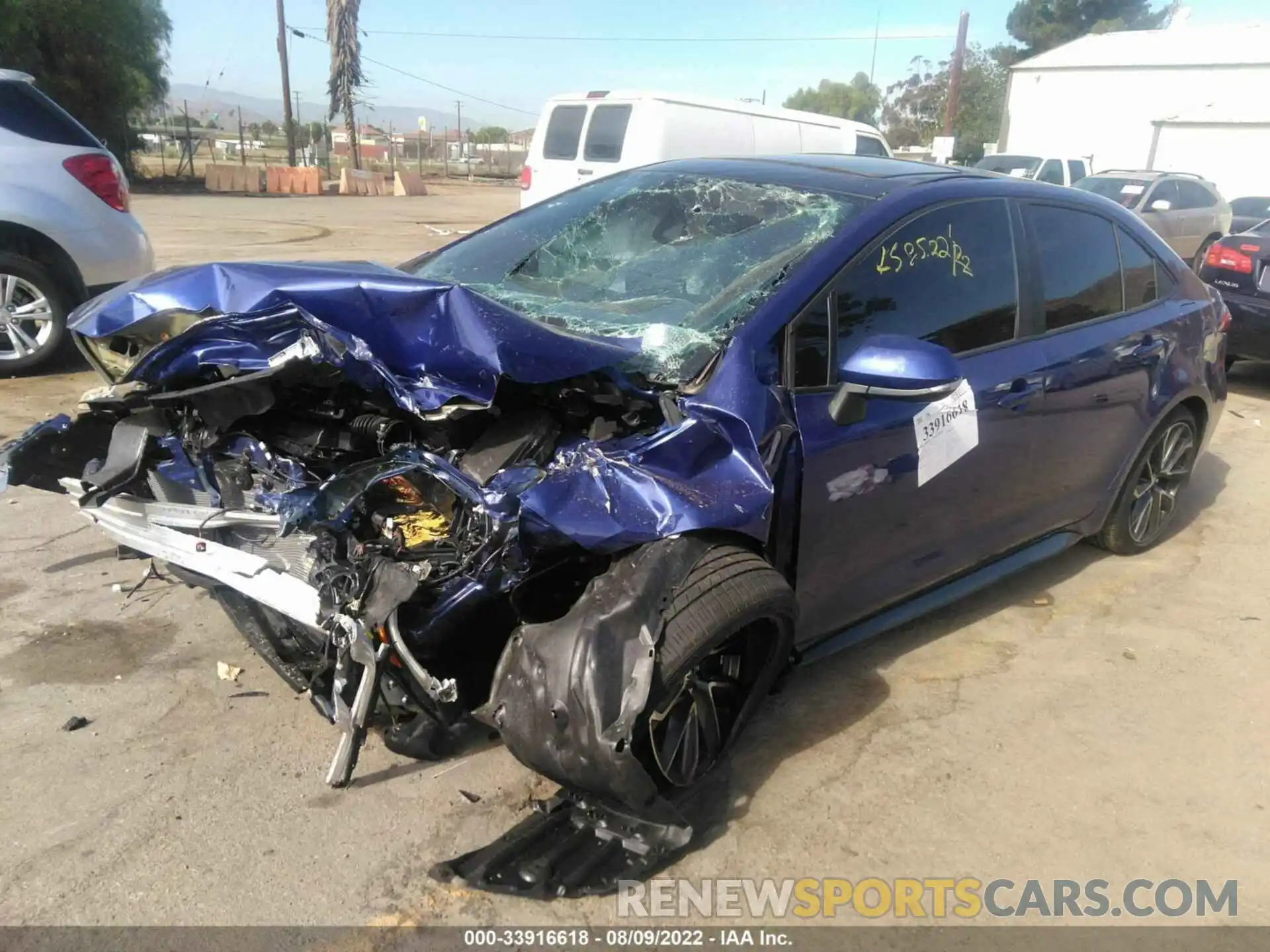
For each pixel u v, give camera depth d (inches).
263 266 100.0
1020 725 127.6
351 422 107.3
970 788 114.7
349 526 94.7
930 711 129.8
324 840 99.5
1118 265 161.5
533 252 140.3
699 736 104.0
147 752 111.5
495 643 101.0
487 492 92.0
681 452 97.1
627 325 114.0
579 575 103.1
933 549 132.6
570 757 88.2
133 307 102.4
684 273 122.3
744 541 103.0
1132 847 106.7
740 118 469.1
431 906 92.1
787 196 131.1
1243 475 233.6
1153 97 1142.3
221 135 2143.2
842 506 114.0
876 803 111.3
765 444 102.2
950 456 125.9
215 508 103.8
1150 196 560.1
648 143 439.5
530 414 103.6
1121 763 121.0
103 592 146.6
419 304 93.8
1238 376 341.4
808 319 111.6
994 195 140.0
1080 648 148.6
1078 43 1262.3
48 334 257.6
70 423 121.0
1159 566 179.9
